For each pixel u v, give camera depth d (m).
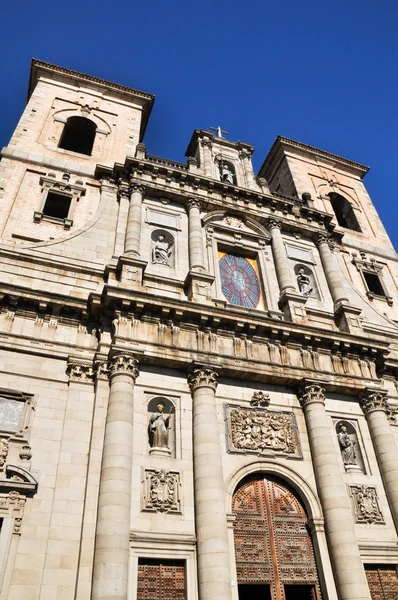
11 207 22.56
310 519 17.42
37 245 21.03
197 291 21.00
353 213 35.53
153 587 14.25
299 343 21.11
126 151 29.23
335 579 16.20
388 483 19.00
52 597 13.03
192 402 17.94
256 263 25.84
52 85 31.47
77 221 23.36
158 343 18.22
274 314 22.42
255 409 19.11
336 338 21.52
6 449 15.16
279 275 24.89
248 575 15.93
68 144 31.83
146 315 18.77
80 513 14.58
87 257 21.50
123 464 15.08
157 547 14.63
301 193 34.28
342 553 16.27
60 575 13.42
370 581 17.00
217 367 18.48
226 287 23.84
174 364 18.31
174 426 17.48
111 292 18.20
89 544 13.94
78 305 18.61
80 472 15.38
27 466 15.06
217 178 29.33
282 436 18.84
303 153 38.34
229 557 15.34
